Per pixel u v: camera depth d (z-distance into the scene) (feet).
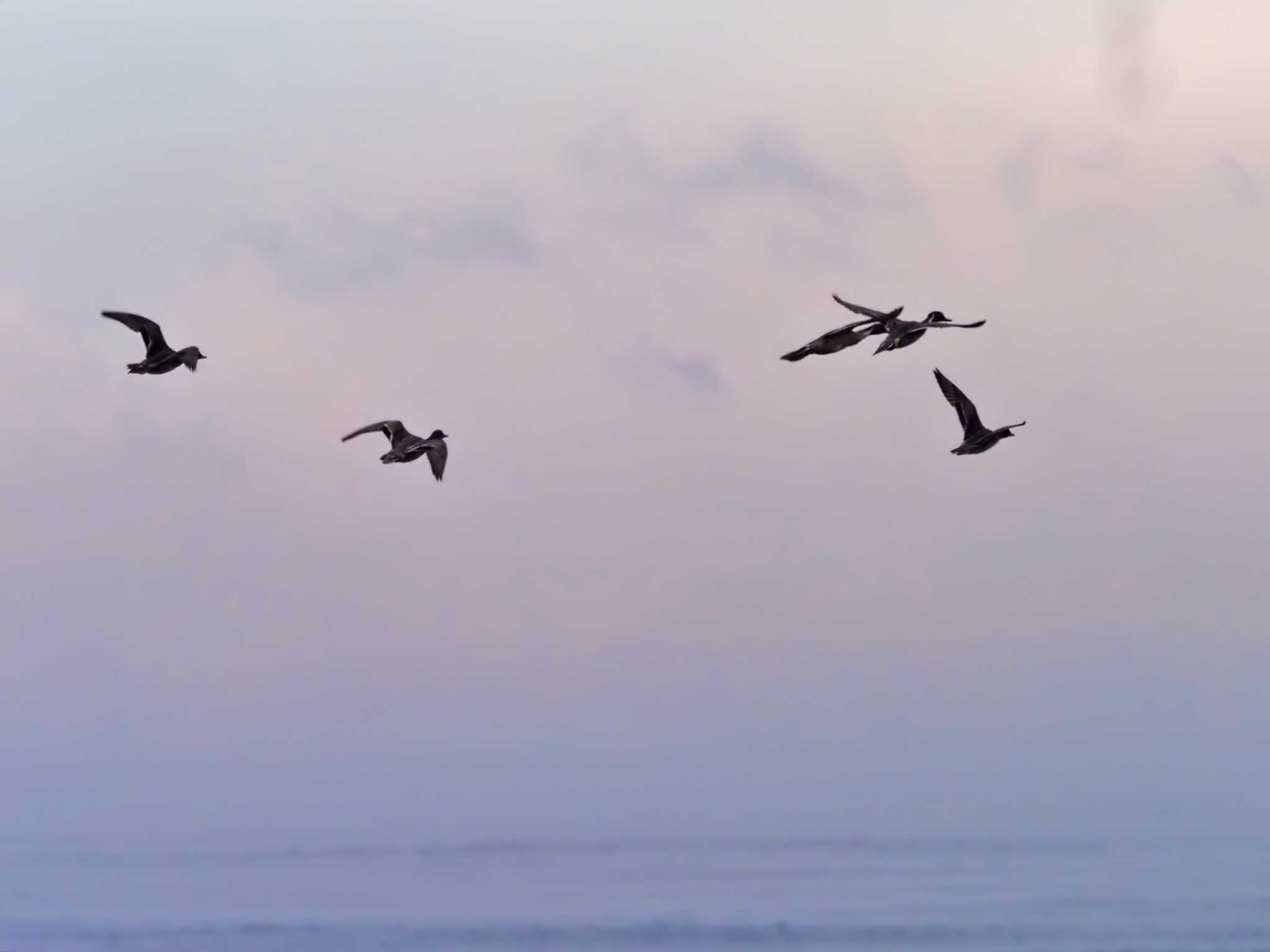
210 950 444.14
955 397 165.48
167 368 164.66
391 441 159.53
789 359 155.43
